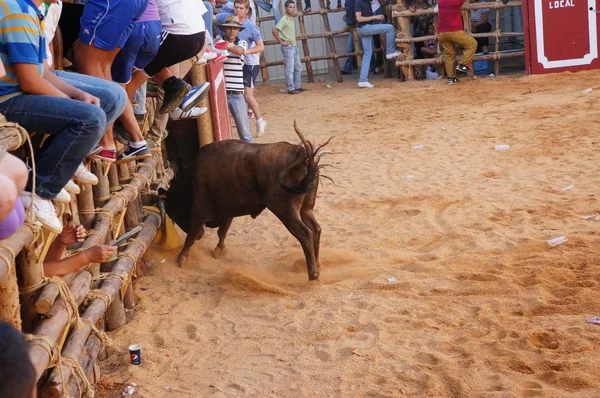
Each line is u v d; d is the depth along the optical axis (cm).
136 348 570
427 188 998
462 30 1884
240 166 723
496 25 1930
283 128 1547
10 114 441
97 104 477
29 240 420
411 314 611
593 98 1472
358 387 505
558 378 483
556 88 1658
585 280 638
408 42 2005
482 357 524
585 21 1827
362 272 725
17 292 418
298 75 2062
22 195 427
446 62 1917
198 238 823
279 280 733
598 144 1111
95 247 496
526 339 538
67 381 447
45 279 460
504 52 1948
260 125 1472
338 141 1366
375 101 1784
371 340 572
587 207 842
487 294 638
